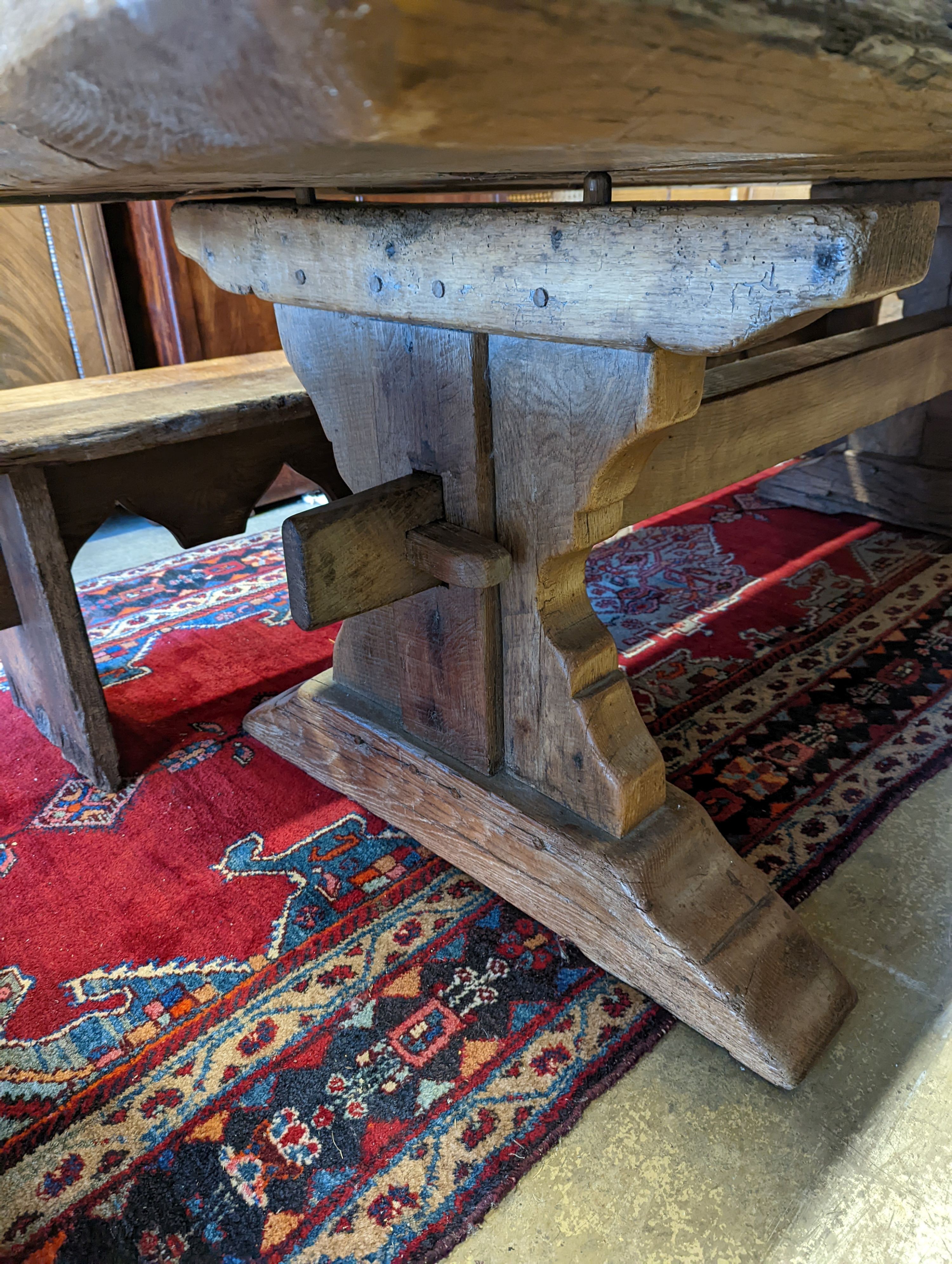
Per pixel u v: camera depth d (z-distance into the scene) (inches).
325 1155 44.2
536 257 39.6
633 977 51.9
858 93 25.3
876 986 52.8
